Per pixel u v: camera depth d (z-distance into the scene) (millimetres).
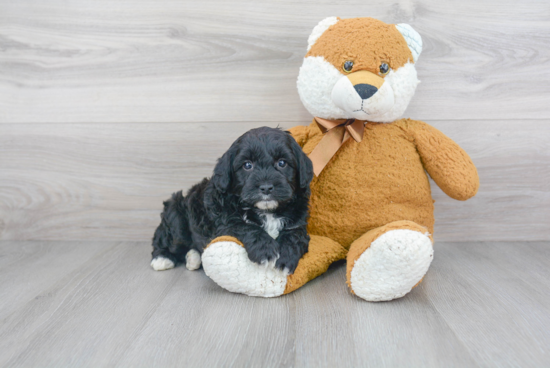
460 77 2098
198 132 2188
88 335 1313
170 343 1261
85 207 2273
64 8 2111
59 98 2184
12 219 2301
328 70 1667
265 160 1514
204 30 2109
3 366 1159
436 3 2049
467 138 2139
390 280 1438
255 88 2146
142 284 1722
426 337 1278
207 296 1595
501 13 2051
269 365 1146
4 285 1713
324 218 1818
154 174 2230
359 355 1190
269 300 1550
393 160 1765
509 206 2189
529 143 2131
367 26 1664
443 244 2195
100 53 2143
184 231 1857
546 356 1178
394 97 1671
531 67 2086
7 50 2154
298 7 2074
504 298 1548
